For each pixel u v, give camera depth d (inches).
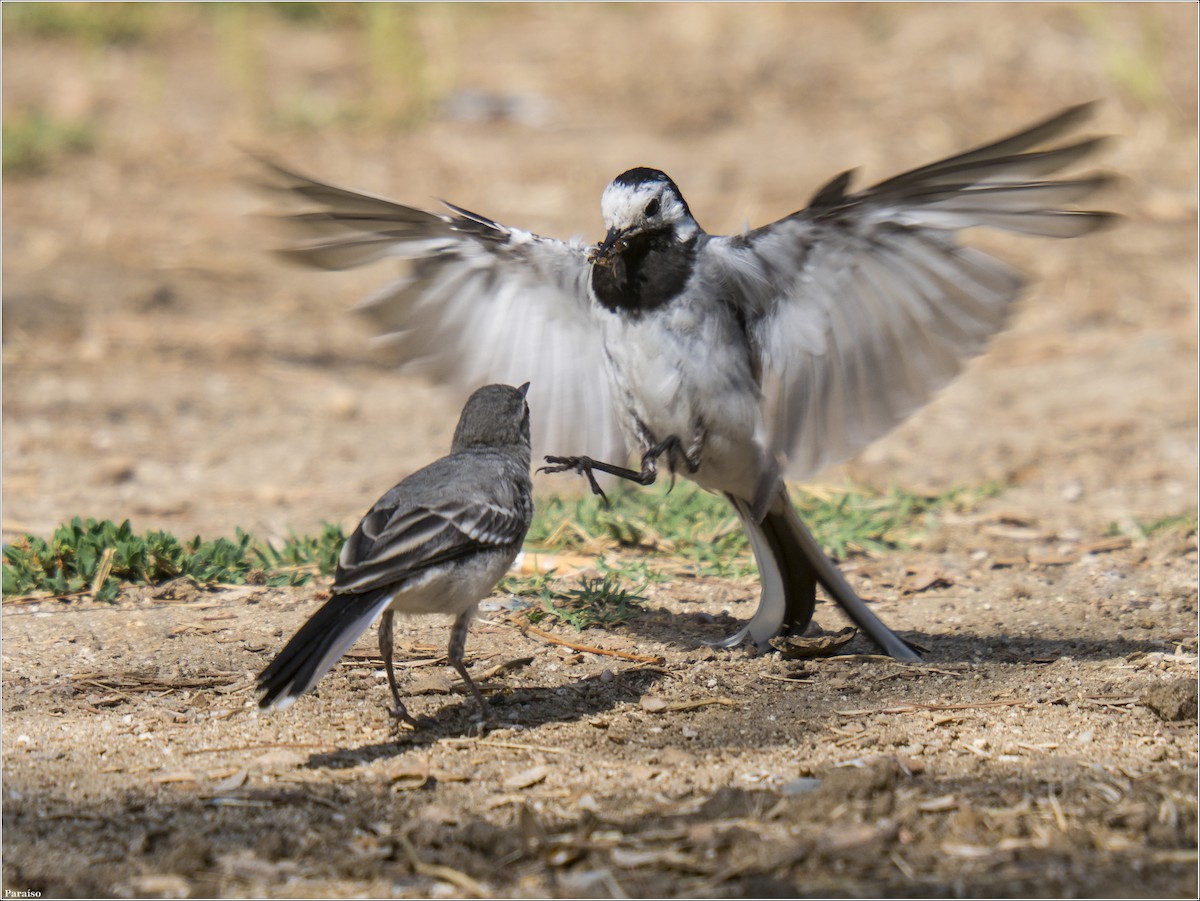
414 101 1229.7
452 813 311.0
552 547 529.0
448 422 751.7
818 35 1353.3
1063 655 422.3
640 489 574.2
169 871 285.3
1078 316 880.9
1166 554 529.3
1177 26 1290.6
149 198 1089.4
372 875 285.3
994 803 311.1
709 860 287.7
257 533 564.1
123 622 442.9
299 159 1143.0
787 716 371.9
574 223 992.9
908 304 384.5
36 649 419.5
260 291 950.4
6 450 676.7
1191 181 1064.8
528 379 438.6
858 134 1146.7
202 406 759.1
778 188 1044.5
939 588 502.3
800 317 392.2
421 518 345.1
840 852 288.2
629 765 338.6
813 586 430.0
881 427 397.7
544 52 1385.3
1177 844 291.1
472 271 429.4
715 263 390.3
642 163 1115.9
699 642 431.5
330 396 785.6
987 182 346.6
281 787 325.1
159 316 885.8
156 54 1419.8
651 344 394.6
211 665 407.2
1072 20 1301.7
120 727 362.0
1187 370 776.3
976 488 622.2
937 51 1282.0
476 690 367.9
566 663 412.5
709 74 1289.4
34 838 299.0
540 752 346.9
